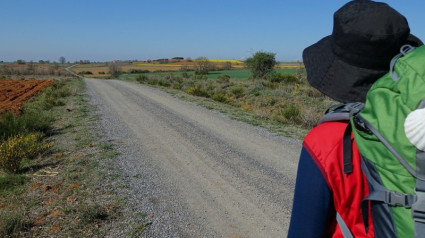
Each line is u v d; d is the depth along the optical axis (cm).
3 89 2905
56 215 401
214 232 367
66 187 495
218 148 730
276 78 3180
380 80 76
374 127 70
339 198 79
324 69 87
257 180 529
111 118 1130
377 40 76
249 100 1981
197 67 7206
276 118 1155
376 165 71
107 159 641
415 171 65
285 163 620
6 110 1418
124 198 454
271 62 4159
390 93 70
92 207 406
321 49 92
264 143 777
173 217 401
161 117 1157
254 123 1035
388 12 78
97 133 880
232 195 470
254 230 374
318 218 81
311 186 81
